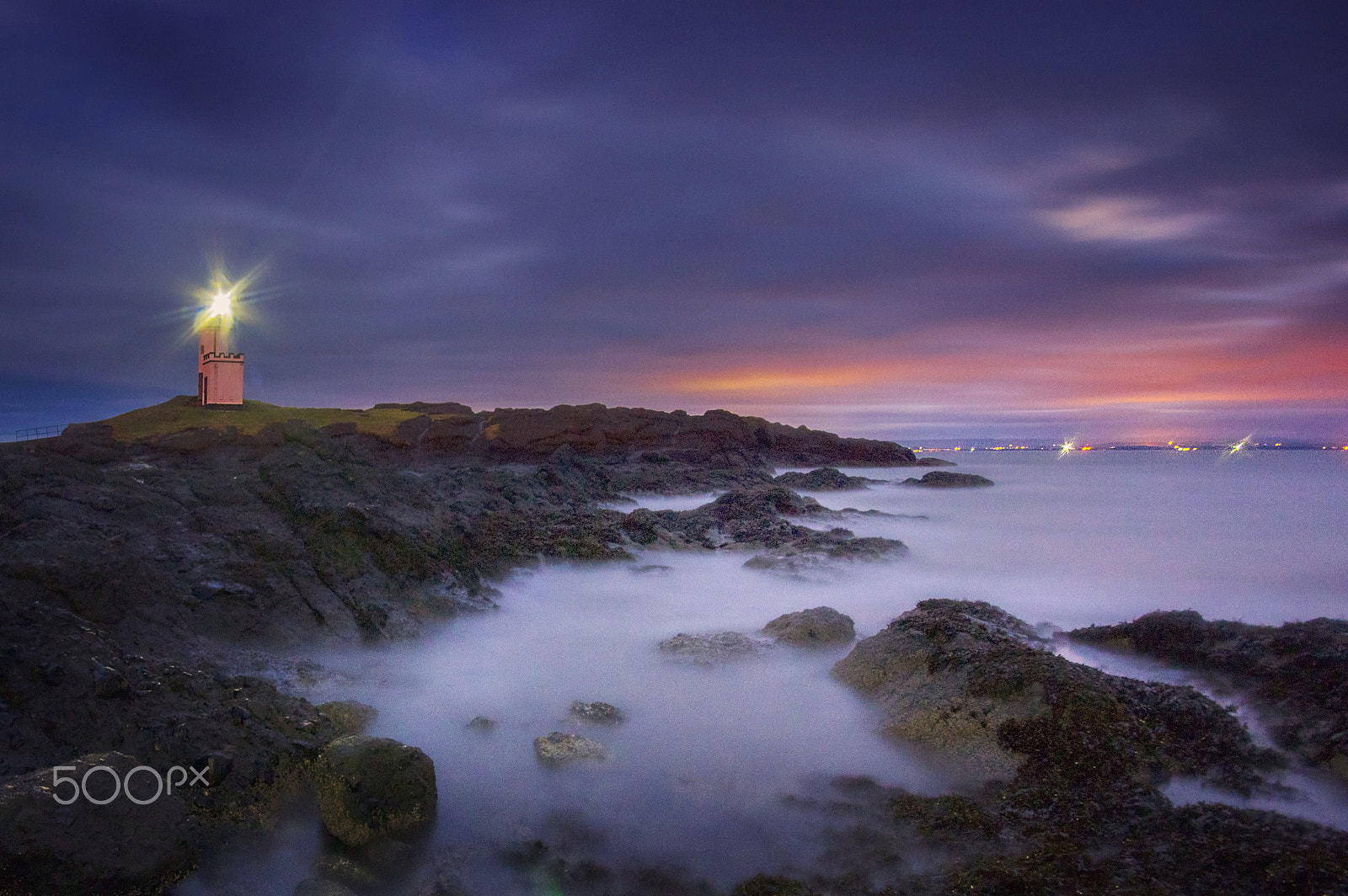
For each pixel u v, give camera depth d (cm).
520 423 4828
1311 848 721
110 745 799
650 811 871
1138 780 877
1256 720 1083
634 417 5419
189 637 1123
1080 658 1405
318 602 1323
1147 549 2645
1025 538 2873
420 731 1045
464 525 1855
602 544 2036
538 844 805
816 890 729
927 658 1145
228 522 1462
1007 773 916
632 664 1312
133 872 675
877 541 2347
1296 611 1859
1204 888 690
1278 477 5622
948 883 727
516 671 1272
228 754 824
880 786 919
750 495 3069
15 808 646
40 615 898
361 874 741
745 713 1117
